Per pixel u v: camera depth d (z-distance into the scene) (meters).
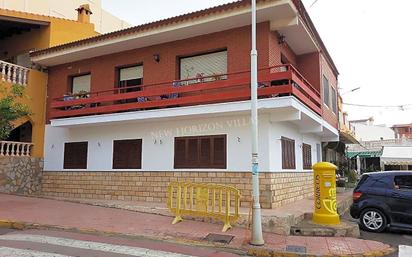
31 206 12.06
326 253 7.54
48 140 16.61
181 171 12.82
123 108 13.66
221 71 13.02
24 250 6.86
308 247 8.00
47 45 17.55
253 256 7.52
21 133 17.38
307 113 12.30
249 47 12.32
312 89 13.69
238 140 11.90
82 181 15.17
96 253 6.88
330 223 9.91
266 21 12.12
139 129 14.01
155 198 13.23
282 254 7.51
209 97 11.91
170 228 9.37
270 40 12.18
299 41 13.88
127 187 13.94
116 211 11.66
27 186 15.85
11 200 13.17
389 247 8.28
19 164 15.66
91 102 14.62
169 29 12.92
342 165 25.75
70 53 15.52
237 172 11.77
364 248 8.00
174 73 13.76
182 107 12.30
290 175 13.16
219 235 8.72
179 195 10.12
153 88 14.13
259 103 11.02
